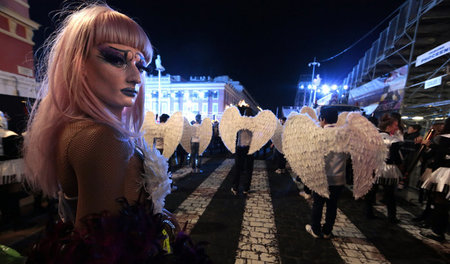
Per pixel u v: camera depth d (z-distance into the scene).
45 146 0.56
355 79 12.78
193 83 32.53
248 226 2.80
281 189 4.39
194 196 3.88
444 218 2.49
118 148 0.50
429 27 5.69
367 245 2.43
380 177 2.90
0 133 2.40
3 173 2.41
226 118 4.01
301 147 2.29
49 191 0.63
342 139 2.11
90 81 0.52
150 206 0.58
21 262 0.82
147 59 0.67
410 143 4.16
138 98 0.80
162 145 3.71
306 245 2.40
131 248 0.42
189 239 0.54
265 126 3.78
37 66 0.62
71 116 0.50
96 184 0.46
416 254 2.29
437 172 2.58
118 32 0.54
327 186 2.22
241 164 3.97
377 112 7.68
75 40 0.52
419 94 6.43
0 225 2.57
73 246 0.40
